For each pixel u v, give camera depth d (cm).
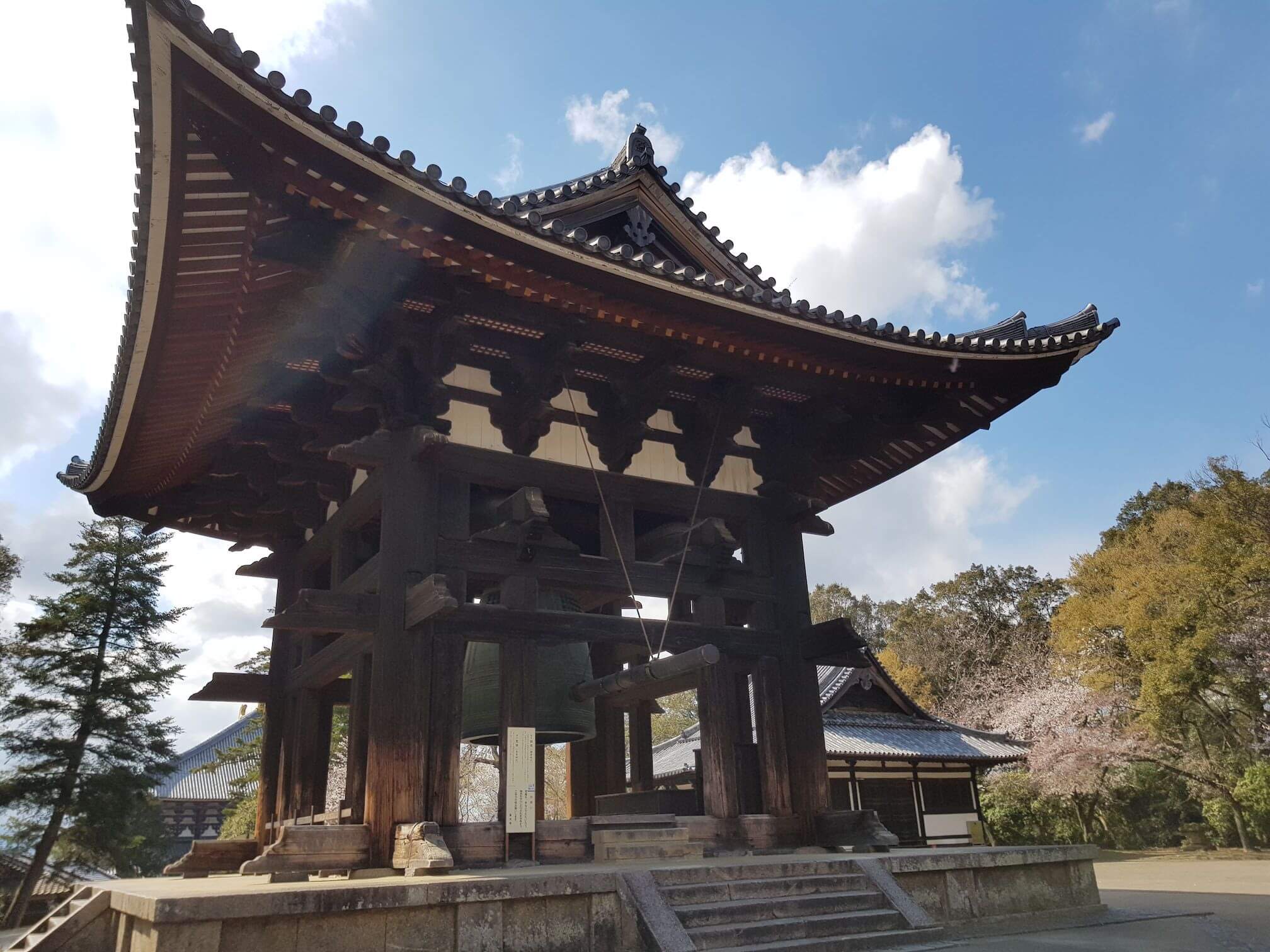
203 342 948
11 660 2905
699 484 1169
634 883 716
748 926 711
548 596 1055
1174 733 3453
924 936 787
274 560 1355
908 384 1178
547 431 1026
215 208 742
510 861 848
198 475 1349
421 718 852
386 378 916
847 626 1099
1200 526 3341
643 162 1198
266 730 1274
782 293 1001
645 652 1263
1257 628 3030
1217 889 1576
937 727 2978
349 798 924
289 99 639
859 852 1009
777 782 1070
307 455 1172
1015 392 1229
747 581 1151
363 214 755
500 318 960
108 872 3062
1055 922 955
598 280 888
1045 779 3481
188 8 550
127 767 2902
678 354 1044
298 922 586
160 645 3052
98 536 3070
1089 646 3666
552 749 3884
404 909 626
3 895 2833
